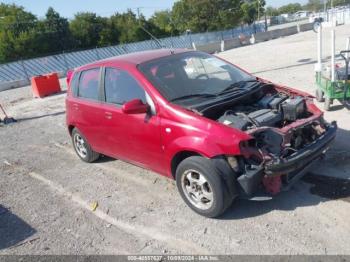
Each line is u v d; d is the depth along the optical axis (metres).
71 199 5.27
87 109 5.64
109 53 32.09
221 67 5.34
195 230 4.09
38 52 44.78
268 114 4.33
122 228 4.36
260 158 3.87
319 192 4.43
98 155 6.38
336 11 44.56
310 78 10.58
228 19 60.66
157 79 4.67
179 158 4.44
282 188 4.03
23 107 13.66
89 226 4.50
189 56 5.32
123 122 4.93
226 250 3.69
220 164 3.92
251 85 4.94
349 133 5.96
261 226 3.96
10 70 25.89
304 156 3.98
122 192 5.22
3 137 9.41
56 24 46.84
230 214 4.26
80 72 6.01
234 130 3.87
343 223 3.81
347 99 7.11
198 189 4.23
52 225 4.65
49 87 15.77
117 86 5.09
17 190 5.88
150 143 4.61
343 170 4.83
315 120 4.34
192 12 60.09
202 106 4.27
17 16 49.66
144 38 47.84
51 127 9.70
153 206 4.72
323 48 17.42
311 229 3.79
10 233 4.61
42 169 6.64
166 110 4.34
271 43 26.44
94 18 50.47
